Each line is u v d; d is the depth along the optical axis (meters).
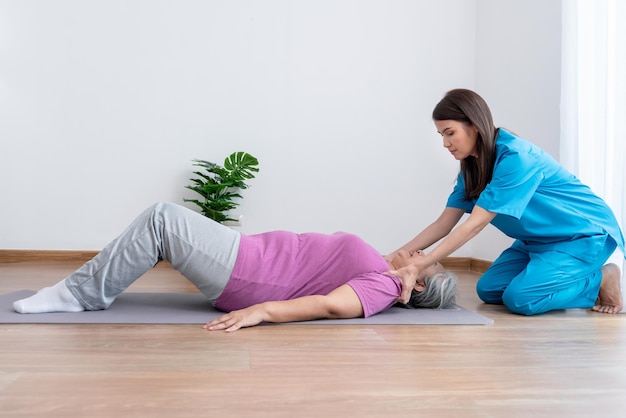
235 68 4.98
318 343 1.91
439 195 5.14
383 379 1.52
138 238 2.21
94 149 4.88
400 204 5.11
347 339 1.99
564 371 1.66
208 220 2.26
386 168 5.10
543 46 4.00
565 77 3.44
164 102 4.93
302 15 5.04
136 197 4.92
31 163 4.84
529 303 2.60
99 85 4.88
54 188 4.85
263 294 2.27
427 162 5.13
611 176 3.02
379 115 5.09
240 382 1.46
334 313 2.25
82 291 2.27
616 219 2.87
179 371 1.54
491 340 2.05
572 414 1.30
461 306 2.87
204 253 2.21
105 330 2.01
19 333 1.93
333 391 1.41
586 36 3.24
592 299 2.74
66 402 1.28
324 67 5.05
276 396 1.36
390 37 5.11
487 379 1.55
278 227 5.03
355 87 5.07
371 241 5.09
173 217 2.21
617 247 2.81
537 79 4.08
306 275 2.31
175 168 4.95
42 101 4.83
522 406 1.35
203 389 1.40
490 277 2.95
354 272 2.33
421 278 2.62
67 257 4.84
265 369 1.58
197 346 1.82
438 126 2.55
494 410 1.31
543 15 4.01
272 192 5.02
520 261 2.92
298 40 5.04
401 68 5.11
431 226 2.90
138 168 4.92
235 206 4.84
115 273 2.25
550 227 2.68
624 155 2.85
